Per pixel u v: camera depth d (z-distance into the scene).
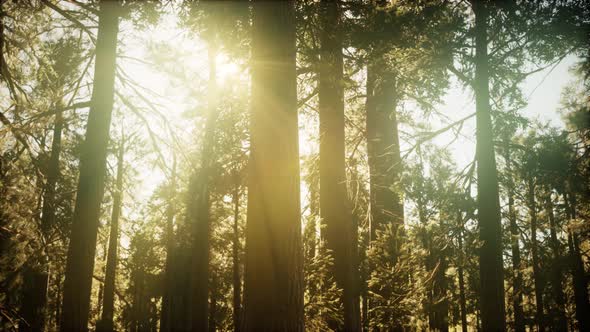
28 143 10.30
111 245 21.25
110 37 9.42
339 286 9.84
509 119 9.23
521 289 19.62
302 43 8.22
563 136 9.77
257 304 5.28
